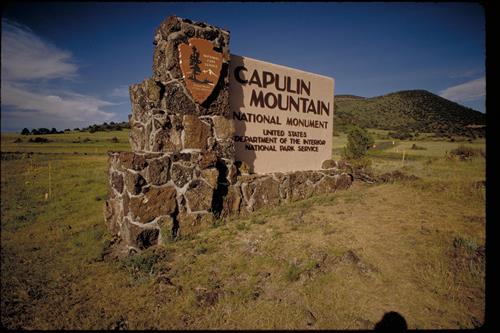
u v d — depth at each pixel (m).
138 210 4.96
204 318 3.10
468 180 8.71
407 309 3.12
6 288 3.92
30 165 15.92
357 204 6.68
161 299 3.48
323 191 8.55
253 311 3.15
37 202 9.03
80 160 18.19
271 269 3.98
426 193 7.35
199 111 6.10
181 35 5.82
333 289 3.48
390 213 5.90
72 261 4.73
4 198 9.41
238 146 7.54
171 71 5.74
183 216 5.49
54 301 3.58
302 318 3.02
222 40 6.42
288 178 7.70
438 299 3.26
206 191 5.74
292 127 8.66
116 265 4.48
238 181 6.62
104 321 3.12
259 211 6.82
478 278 3.58
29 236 6.12
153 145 5.48
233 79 7.35
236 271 3.99
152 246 5.10
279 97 8.30
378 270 3.82
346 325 2.91
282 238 4.91
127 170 5.07
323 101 9.45
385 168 13.81
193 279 3.87
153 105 5.59
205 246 4.85
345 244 4.54
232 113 7.38
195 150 5.91
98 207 8.16
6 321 3.19
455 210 5.97
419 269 3.83
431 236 4.70
